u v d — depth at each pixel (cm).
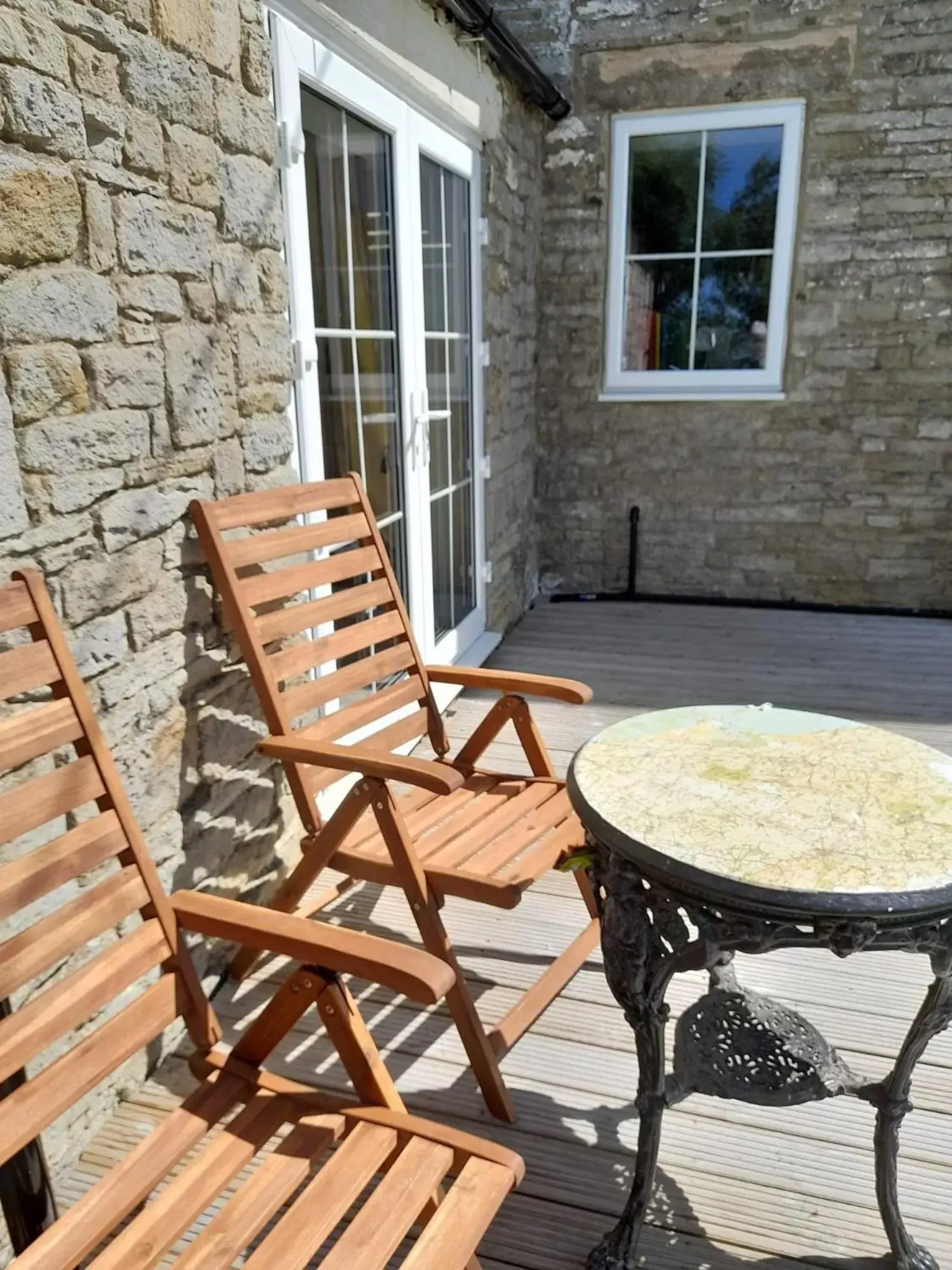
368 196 284
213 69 182
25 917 151
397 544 329
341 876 252
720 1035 157
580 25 458
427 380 350
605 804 137
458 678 232
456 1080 182
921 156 437
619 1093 179
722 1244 148
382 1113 127
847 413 479
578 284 495
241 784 212
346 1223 149
